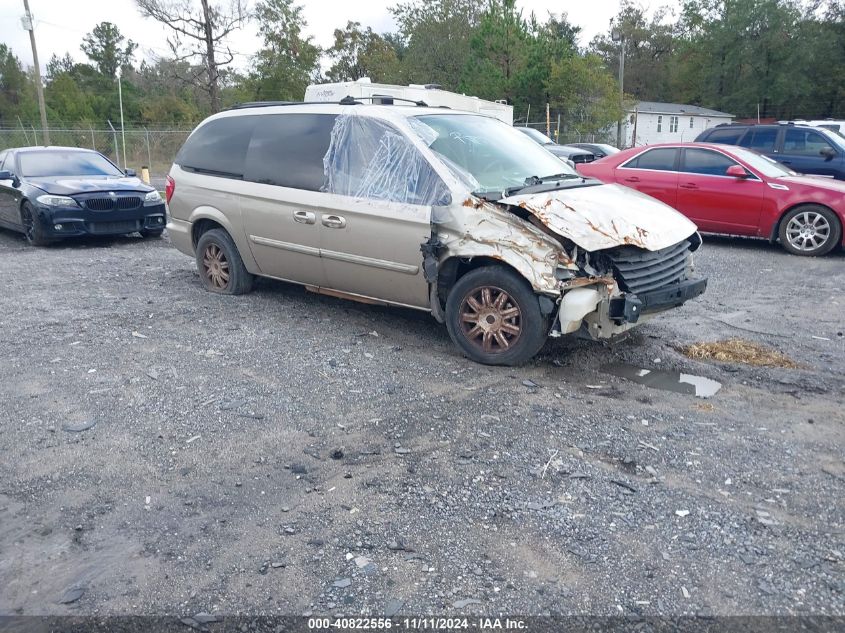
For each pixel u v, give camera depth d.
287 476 3.73
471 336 5.39
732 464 3.87
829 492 3.59
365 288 6.03
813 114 56.00
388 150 5.72
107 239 11.64
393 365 5.36
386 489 3.60
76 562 3.04
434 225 5.32
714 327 6.44
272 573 2.96
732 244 11.12
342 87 14.02
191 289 7.76
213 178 7.06
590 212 4.97
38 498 3.53
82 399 4.70
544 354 5.60
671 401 4.73
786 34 54.38
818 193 9.80
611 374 5.22
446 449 4.02
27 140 30.05
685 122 56.41
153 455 3.95
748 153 10.93
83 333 6.12
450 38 51.69
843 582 2.91
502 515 3.37
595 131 41.19
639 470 3.80
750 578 2.93
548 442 4.11
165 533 3.24
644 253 5.05
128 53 68.38
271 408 4.57
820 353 5.75
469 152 5.77
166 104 47.00
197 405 4.61
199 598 2.82
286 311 6.82
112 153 30.59
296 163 6.32
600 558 3.05
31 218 10.68
